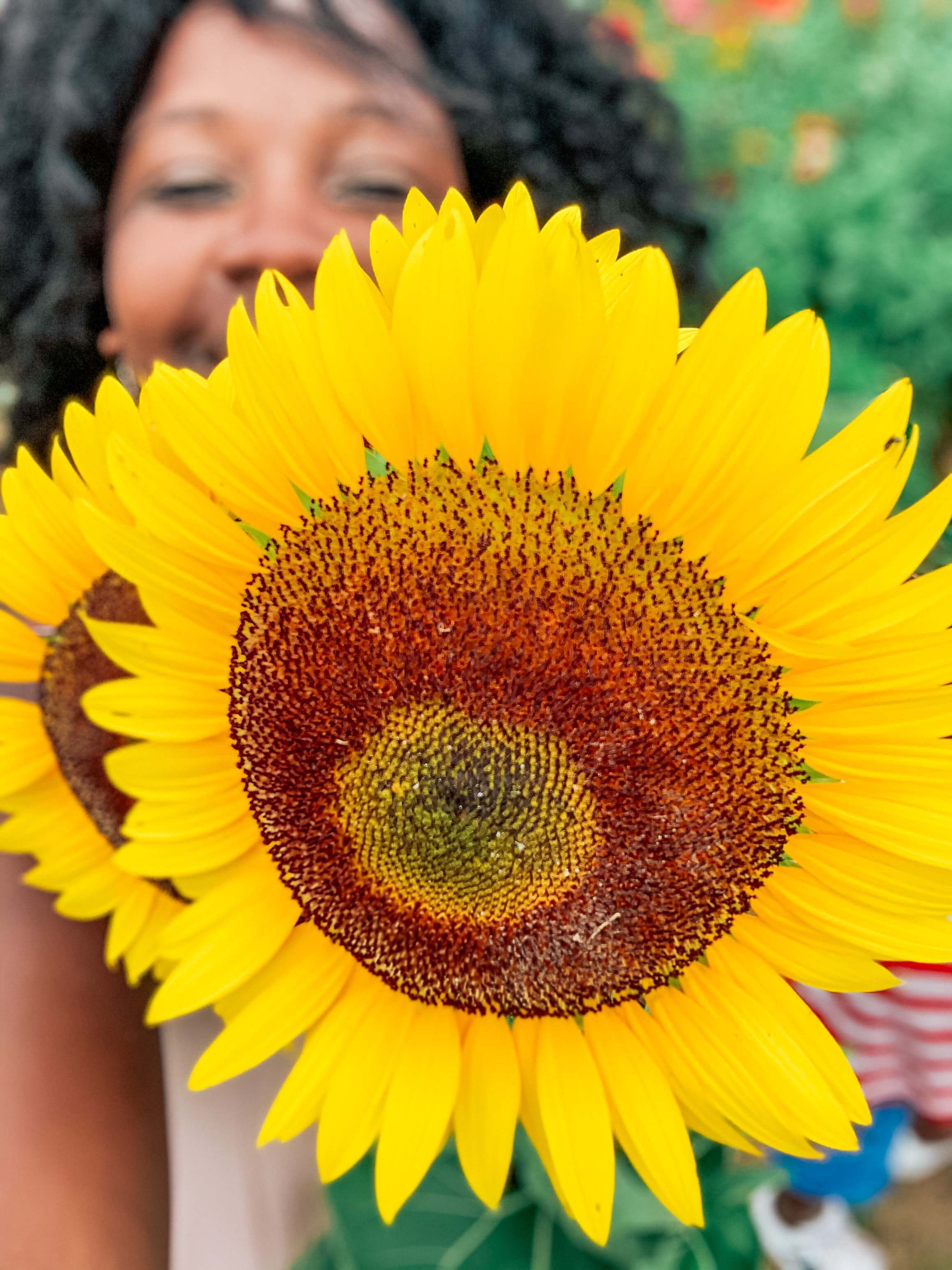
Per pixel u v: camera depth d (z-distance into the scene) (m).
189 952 0.28
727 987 0.28
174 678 0.27
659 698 0.26
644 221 0.61
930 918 0.26
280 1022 0.29
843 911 0.27
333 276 0.24
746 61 1.03
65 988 0.35
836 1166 0.50
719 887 0.27
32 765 0.31
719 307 0.24
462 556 0.26
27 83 0.52
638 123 0.59
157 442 0.27
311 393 0.25
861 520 0.24
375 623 0.26
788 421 0.24
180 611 0.27
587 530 0.25
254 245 0.42
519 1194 0.34
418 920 0.28
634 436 0.24
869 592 0.24
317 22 0.44
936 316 0.92
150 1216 0.33
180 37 0.44
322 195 0.44
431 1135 0.28
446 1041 0.29
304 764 0.27
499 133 0.49
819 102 1.01
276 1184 0.39
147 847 0.28
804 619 0.25
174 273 0.43
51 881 0.31
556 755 0.26
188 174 0.43
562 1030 0.29
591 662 0.26
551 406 0.24
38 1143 0.32
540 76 0.54
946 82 0.97
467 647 0.26
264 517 0.26
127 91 0.45
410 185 0.45
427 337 0.24
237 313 0.25
